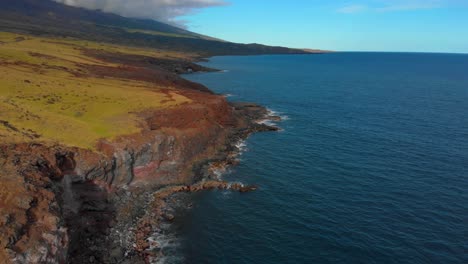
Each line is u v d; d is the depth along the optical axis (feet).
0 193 116.16
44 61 375.04
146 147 196.95
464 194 187.52
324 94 516.32
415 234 152.25
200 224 160.97
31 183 125.39
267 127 313.53
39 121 189.06
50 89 261.03
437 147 263.29
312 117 362.53
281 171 219.41
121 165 183.11
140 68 456.86
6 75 272.31
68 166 160.56
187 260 136.77
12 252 100.73
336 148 262.26
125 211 167.63
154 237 150.61
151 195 185.47
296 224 160.66
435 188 194.70
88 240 143.84
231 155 244.83
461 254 139.74
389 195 186.80
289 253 140.97
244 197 185.98
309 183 202.39
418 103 444.96
